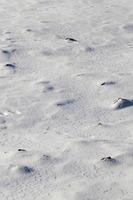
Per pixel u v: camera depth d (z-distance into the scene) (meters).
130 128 9.28
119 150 8.23
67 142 8.81
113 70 13.18
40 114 10.45
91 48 15.52
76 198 6.84
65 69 13.54
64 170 7.75
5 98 11.52
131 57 14.36
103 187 7.07
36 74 13.23
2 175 7.73
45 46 15.96
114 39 16.50
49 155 8.33
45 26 18.62
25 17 20.42
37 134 9.41
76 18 19.84
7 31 18.08
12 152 8.60
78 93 11.58
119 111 10.29
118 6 22.00
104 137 8.95
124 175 7.38
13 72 13.47
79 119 10.04
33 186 7.36
